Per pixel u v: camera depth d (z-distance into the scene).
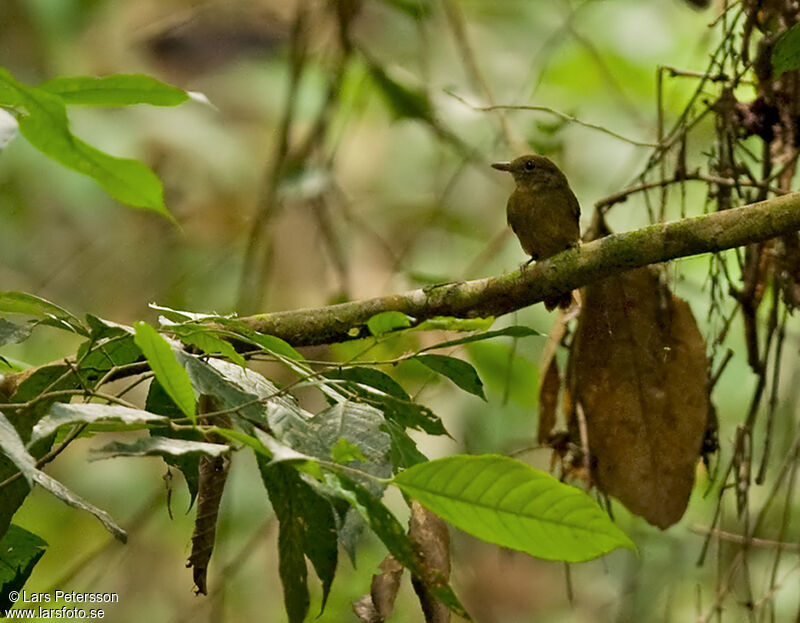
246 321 5.70
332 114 10.39
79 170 3.33
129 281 12.43
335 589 9.78
